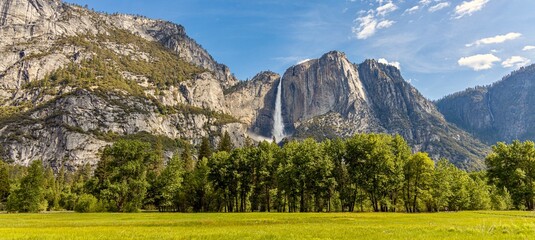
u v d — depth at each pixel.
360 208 97.38
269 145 98.38
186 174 102.25
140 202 90.00
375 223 41.56
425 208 87.62
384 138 87.25
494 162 94.06
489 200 92.00
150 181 101.50
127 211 87.56
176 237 27.72
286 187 85.88
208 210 99.69
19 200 96.25
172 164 103.31
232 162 92.00
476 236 25.94
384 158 80.69
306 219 50.66
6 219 56.22
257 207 97.69
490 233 27.56
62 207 134.88
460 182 90.06
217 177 93.06
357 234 28.72
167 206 101.81
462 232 28.72
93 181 94.56
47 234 30.72
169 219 53.50
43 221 50.41
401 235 27.52
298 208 96.69
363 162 83.62
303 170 84.62
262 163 90.62
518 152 90.56
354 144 85.81
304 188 87.12
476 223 37.94
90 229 36.09
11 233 31.66
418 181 81.06
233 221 47.47
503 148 92.94
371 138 83.81
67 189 147.38
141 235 29.48
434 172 82.06
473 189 92.19
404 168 82.50
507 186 90.88
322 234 28.94
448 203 89.88
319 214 67.38
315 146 88.75
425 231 30.17
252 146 100.25
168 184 99.44
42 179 102.38
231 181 91.69
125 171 90.44
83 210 90.75
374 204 86.06
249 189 92.50
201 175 98.69
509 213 62.78
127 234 30.28
